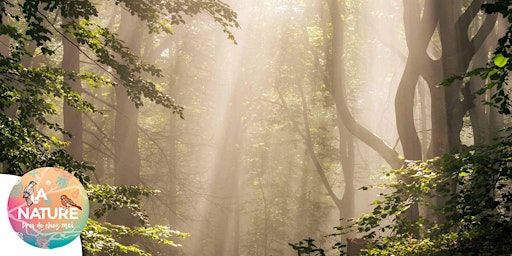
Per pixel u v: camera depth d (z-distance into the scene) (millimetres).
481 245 9070
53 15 29969
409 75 24031
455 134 23531
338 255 10781
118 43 13156
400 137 24250
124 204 11344
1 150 8984
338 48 28047
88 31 12289
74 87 25000
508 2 7844
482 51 30062
